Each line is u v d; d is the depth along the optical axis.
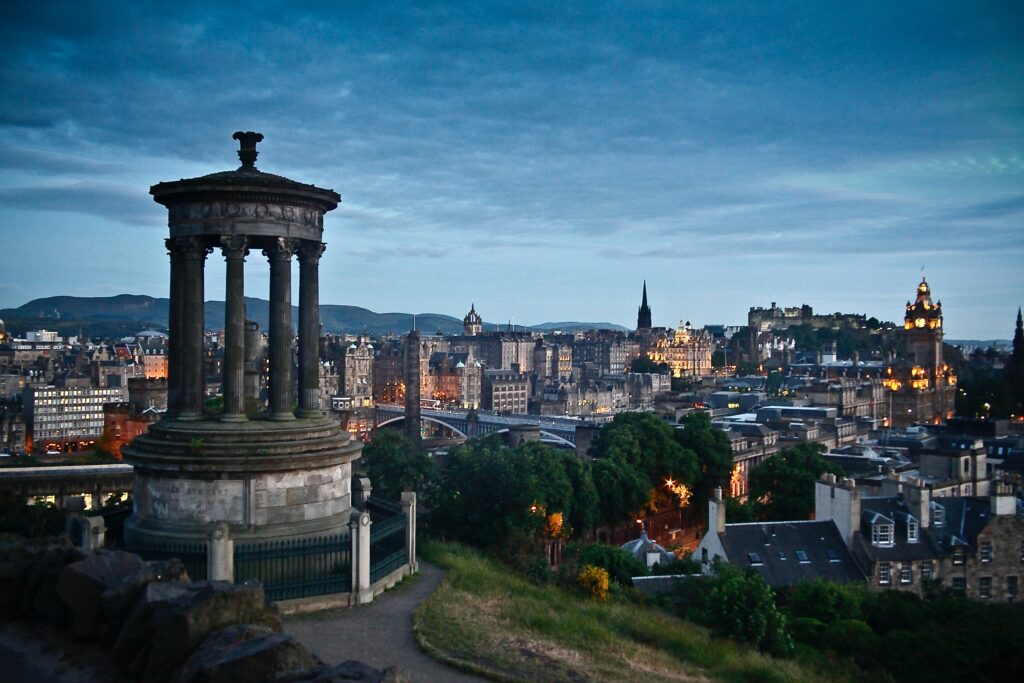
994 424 178.00
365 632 32.22
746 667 39.16
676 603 60.69
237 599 22.97
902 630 59.47
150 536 36.50
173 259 39.62
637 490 112.25
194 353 38.59
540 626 35.75
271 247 38.84
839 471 116.06
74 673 23.38
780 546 83.25
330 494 39.00
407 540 41.34
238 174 38.75
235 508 36.53
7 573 27.38
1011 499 87.38
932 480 117.81
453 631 32.75
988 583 85.69
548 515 90.31
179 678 20.52
